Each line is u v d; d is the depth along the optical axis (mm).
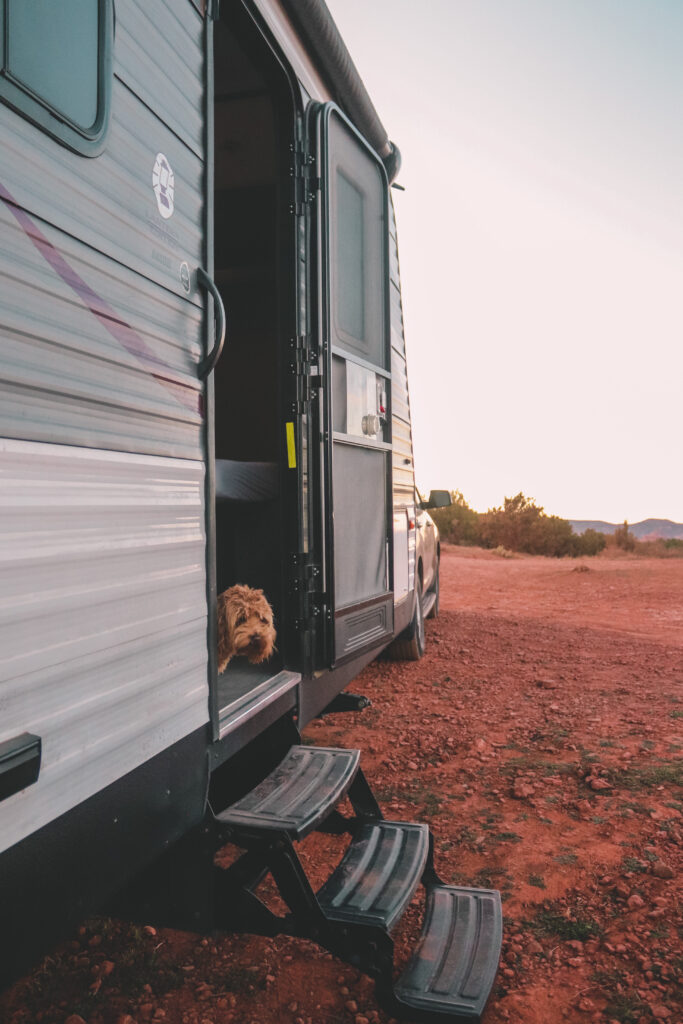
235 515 3445
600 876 3025
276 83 3180
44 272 1525
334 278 3455
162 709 1989
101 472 1721
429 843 2768
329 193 3355
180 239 2156
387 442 4125
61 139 1570
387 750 4504
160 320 2029
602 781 3912
